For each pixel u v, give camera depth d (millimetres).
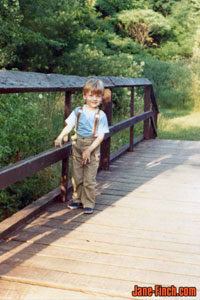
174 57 23047
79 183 3734
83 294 2342
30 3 10141
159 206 3969
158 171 5504
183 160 6293
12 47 9125
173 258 2799
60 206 3855
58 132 6117
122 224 3436
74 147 3664
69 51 10992
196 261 2764
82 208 3816
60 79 3582
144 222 3504
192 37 25031
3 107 4371
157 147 7434
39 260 2705
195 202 4125
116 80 5348
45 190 4879
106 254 2840
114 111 9828
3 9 8453
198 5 25750
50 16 10312
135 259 2770
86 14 11906
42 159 3295
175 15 25422
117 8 24156
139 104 10719
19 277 2457
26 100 5184
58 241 3027
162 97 16688
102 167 5492
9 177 2762
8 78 2680
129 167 5703
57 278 2463
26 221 3408
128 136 8797
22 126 4539
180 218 3633
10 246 2912
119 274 2545
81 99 8500
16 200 4676
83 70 10391
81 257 2775
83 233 3201
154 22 23234
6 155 4562
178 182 4930
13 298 2268
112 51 20672
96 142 3510
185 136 9898
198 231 3320
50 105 7105
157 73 17422
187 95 16375
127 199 4176
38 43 9914
